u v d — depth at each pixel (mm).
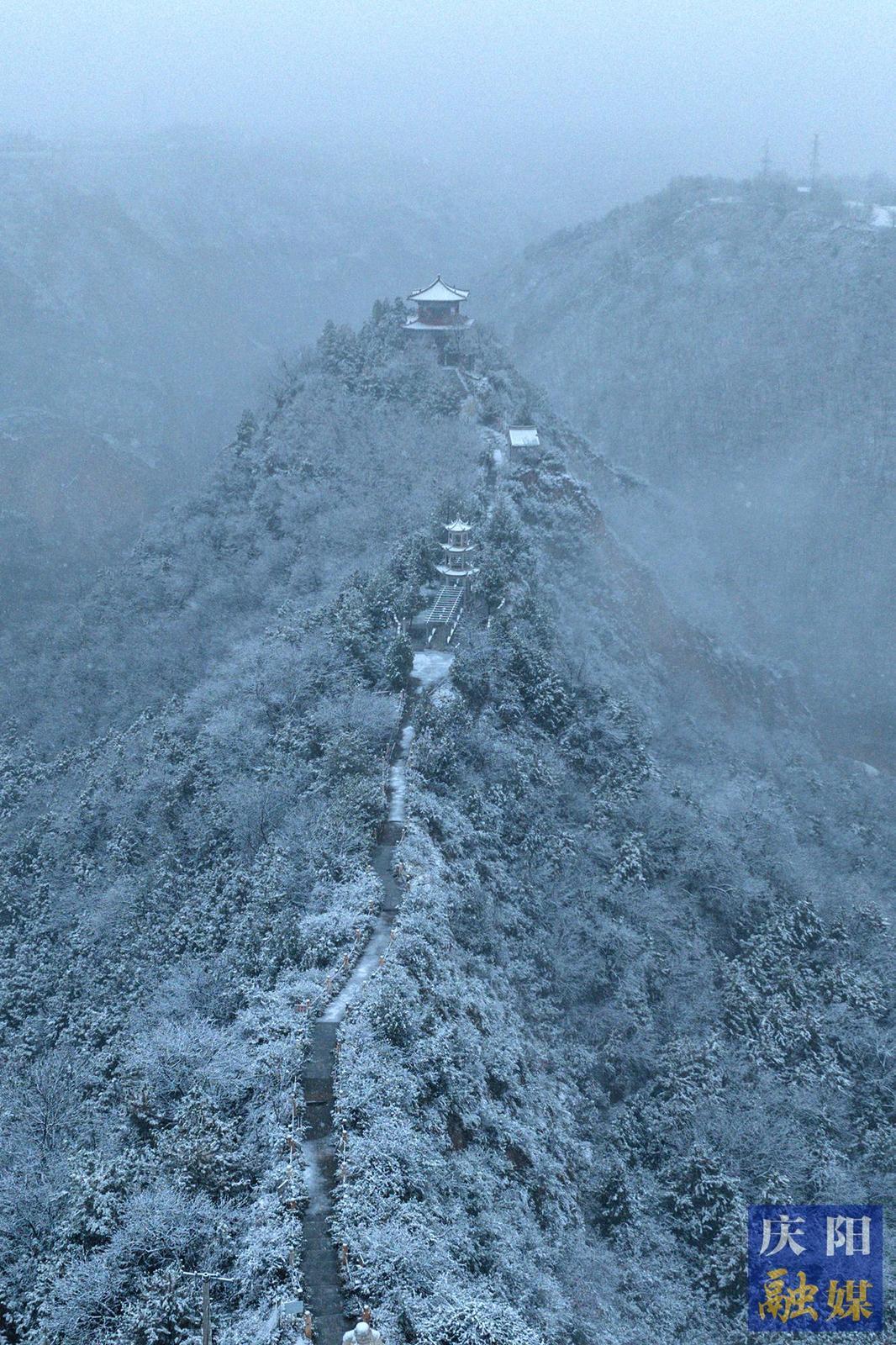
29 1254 38906
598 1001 60969
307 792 66312
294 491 124250
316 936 49625
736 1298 47125
